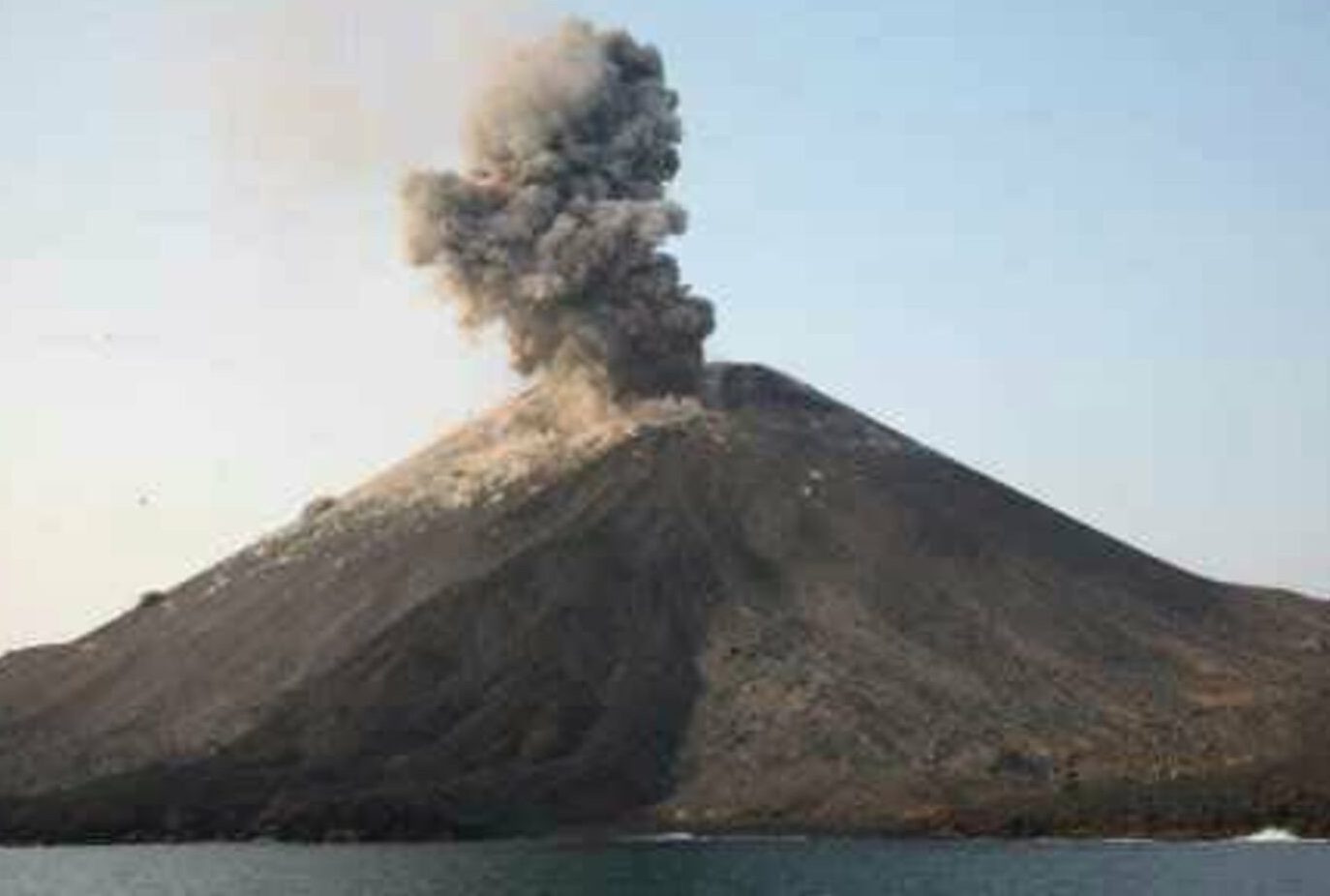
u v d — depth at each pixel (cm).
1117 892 18462
